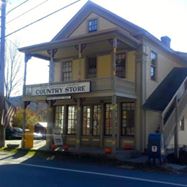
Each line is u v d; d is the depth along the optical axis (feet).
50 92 73.05
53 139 80.64
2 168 48.16
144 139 71.67
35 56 81.46
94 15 82.28
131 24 74.69
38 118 178.29
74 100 75.87
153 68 78.43
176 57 88.53
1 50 83.56
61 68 86.48
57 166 52.34
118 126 75.20
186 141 85.25
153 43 77.46
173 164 57.93
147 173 48.01
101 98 75.61
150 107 71.20
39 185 35.42
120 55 76.74
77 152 66.64
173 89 76.43
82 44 70.18
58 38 86.79
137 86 73.15
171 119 68.28
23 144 77.87
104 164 57.00
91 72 81.05
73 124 83.56
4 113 83.82
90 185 36.29
